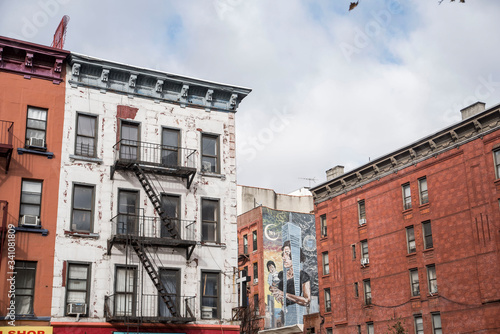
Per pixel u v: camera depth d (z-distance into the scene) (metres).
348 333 51.53
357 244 51.97
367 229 51.16
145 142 31.52
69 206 29.09
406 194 48.03
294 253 67.81
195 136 33.19
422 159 46.69
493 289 39.66
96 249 29.09
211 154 33.56
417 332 44.97
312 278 68.00
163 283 30.34
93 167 30.16
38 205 28.56
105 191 30.08
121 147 31.19
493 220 40.47
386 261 48.59
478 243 41.25
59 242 28.41
